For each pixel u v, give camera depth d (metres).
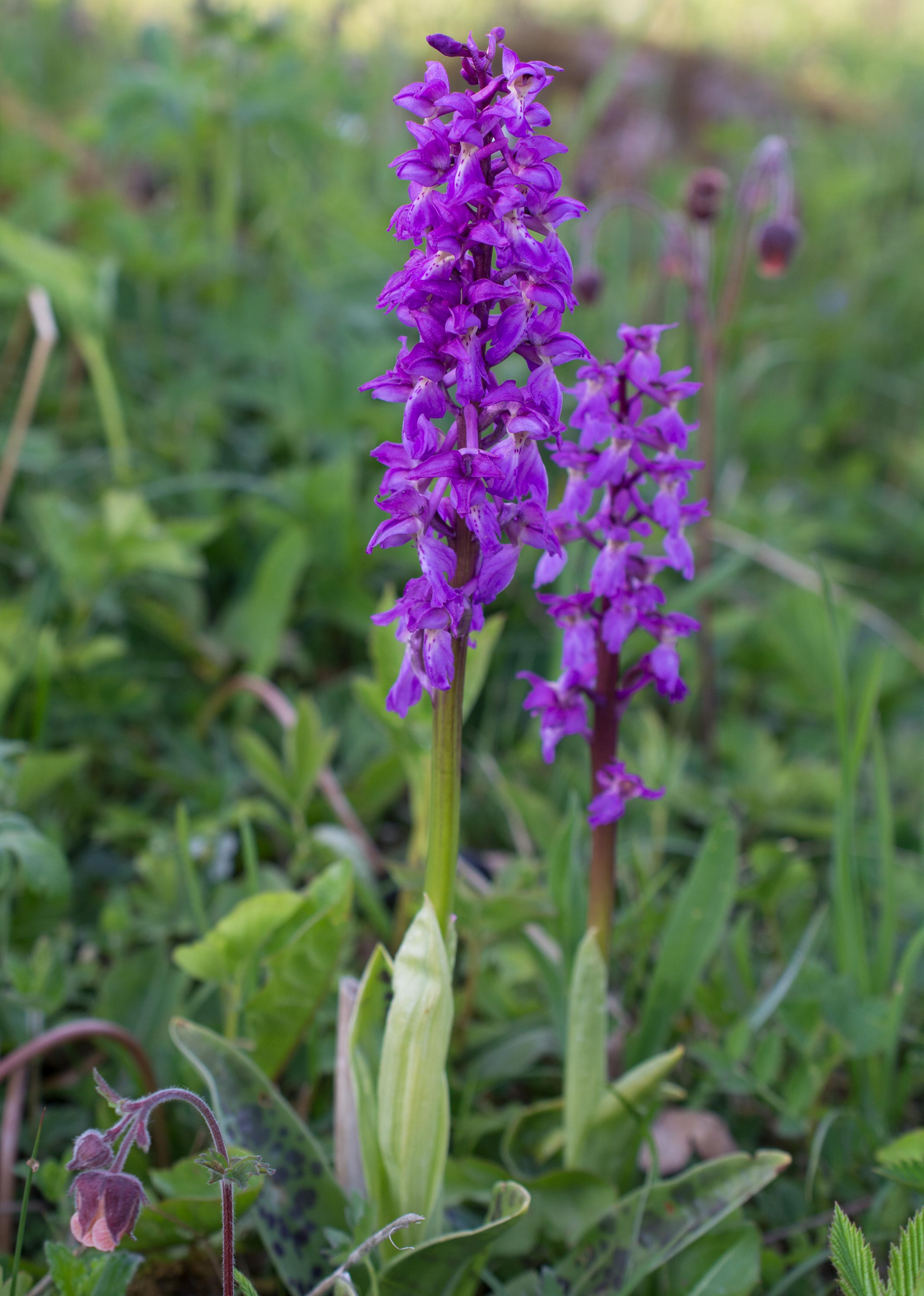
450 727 0.53
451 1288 0.57
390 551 1.04
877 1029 0.62
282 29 1.25
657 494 0.57
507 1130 0.63
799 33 2.87
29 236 1.05
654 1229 0.58
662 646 0.58
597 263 1.38
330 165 1.54
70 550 0.85
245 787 0.85
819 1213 0.63
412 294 0.50
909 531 1.29
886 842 0.66
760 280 1.59
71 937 0.71
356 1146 0.59
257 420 1.23
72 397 1.13
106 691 0.84
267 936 0.62
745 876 0.79
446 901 0.54
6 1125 0.62
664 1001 0.63
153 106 1.21
